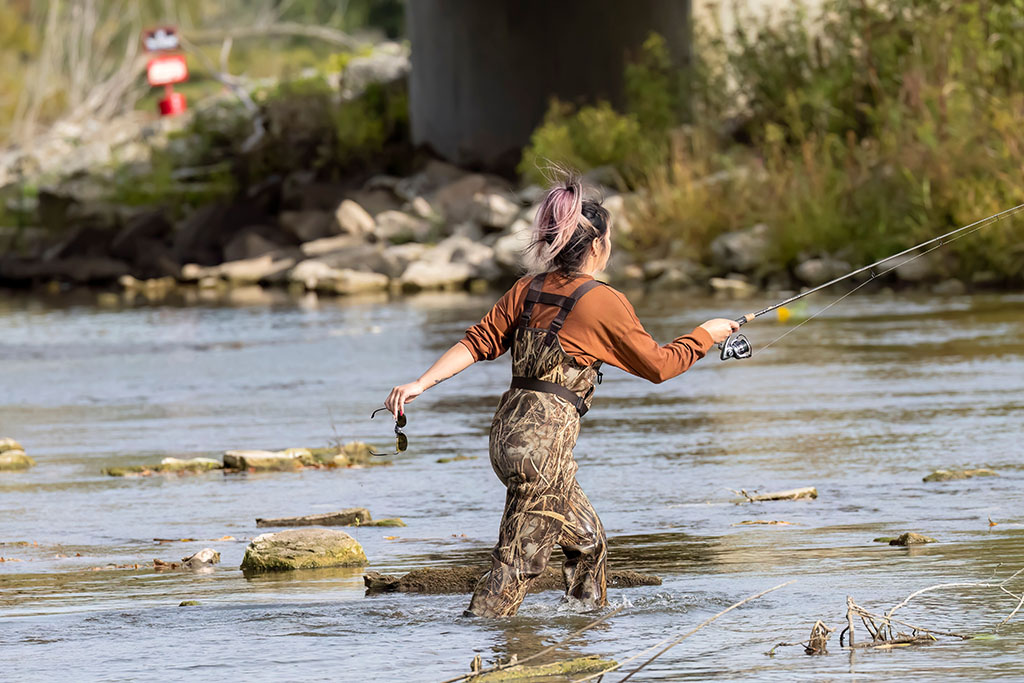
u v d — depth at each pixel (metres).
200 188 95.56
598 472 21.97
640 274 63.12
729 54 74.06
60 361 42.31
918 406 27.78
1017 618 12.54
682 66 78.69
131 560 16.83
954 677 10.74
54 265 83.62
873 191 60.00
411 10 96.75
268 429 28.16
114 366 40.53
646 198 67.19
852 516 17.89
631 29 81.94
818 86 69.00
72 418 30.59
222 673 11.54
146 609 13.93
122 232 87.81
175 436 27.58
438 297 63.31
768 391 30.94
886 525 17.22
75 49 172.00
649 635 12.52
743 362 36.34
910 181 57.50
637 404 29.89
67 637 12.83
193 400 33.00
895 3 69.00
